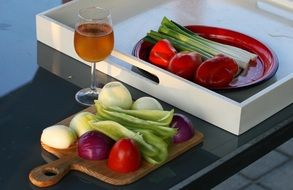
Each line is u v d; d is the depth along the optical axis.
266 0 1.96
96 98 1.49
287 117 1.47
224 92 1.51
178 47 1.64
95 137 1.27
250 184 2.50
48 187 1.23
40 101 1.48
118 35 1.73
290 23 1.86
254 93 1.52
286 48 1.74
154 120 1.32
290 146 2.67
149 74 1.57
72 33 1.60
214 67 1.51
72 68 1.60
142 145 1.27
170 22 1.67
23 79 1.55
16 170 1.27
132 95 1.50
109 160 1.26
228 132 1.41
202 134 1.37
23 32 1.73
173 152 1.31
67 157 1.28
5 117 1.42
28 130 1.38
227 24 1.84
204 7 1.91
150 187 1.24
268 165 2.58
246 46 1.71
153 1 1.91
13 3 1.87
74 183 1.24
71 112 1.45
